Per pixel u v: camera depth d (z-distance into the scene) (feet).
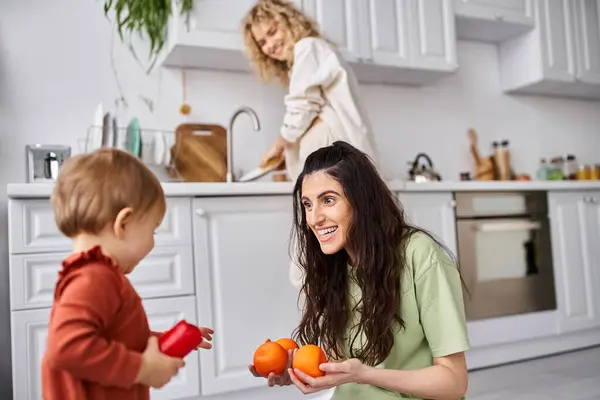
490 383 7.98
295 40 7.59
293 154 7.27
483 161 10.89
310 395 7.33
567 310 9.53
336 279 3.73
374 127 10.21
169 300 6.57
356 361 3.00
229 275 6.93
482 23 10.36
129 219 2.62
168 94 8.62
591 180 11.06
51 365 2.27
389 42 9.14
